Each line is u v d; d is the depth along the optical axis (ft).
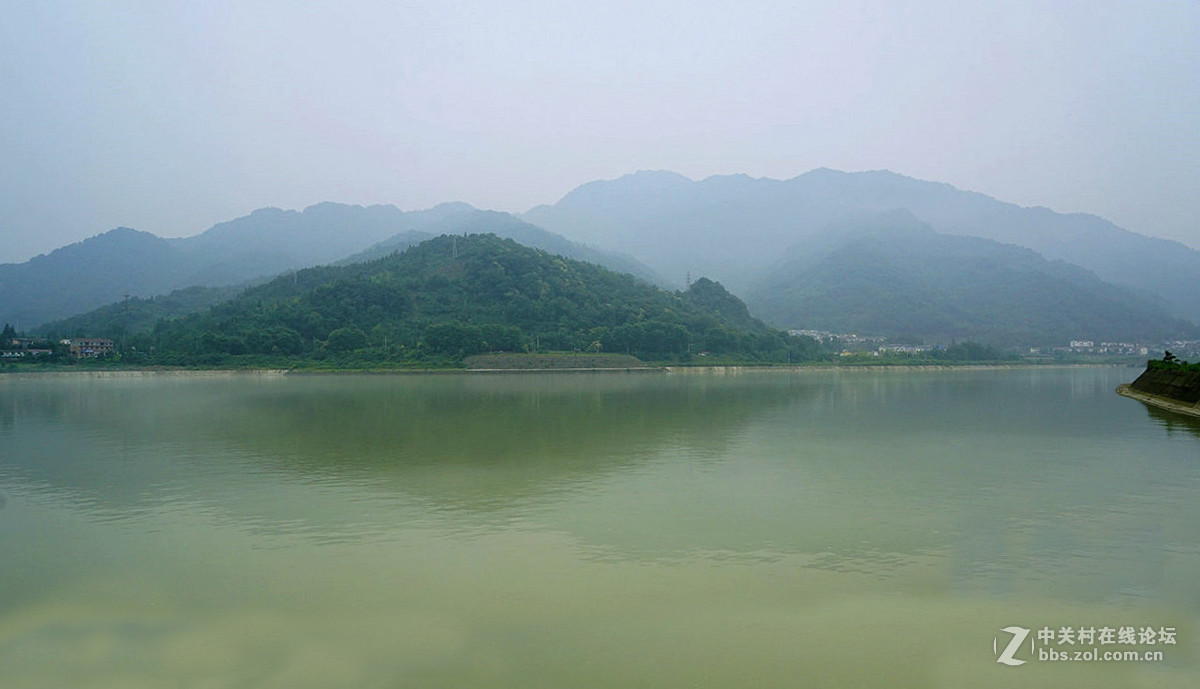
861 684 55.77
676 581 77.00
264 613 68.64
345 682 55.83
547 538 92.48
